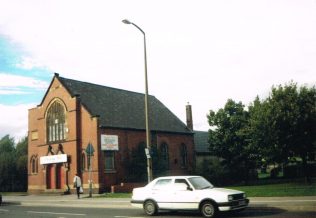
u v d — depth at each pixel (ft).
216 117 134.62
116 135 124.77
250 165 132.57
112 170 121.08
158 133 142.10
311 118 100.07
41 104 138.72
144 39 78.95
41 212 66.74
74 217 56.03
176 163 147.54
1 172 155.84
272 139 100.07
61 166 127.65
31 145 143.02
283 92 103.09
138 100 154.51
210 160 136.67
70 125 126.11
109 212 62.03
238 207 49.47
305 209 52.54
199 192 51.21
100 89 141.38
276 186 91.35
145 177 124.16
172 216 53.26
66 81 132.87
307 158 105.40
